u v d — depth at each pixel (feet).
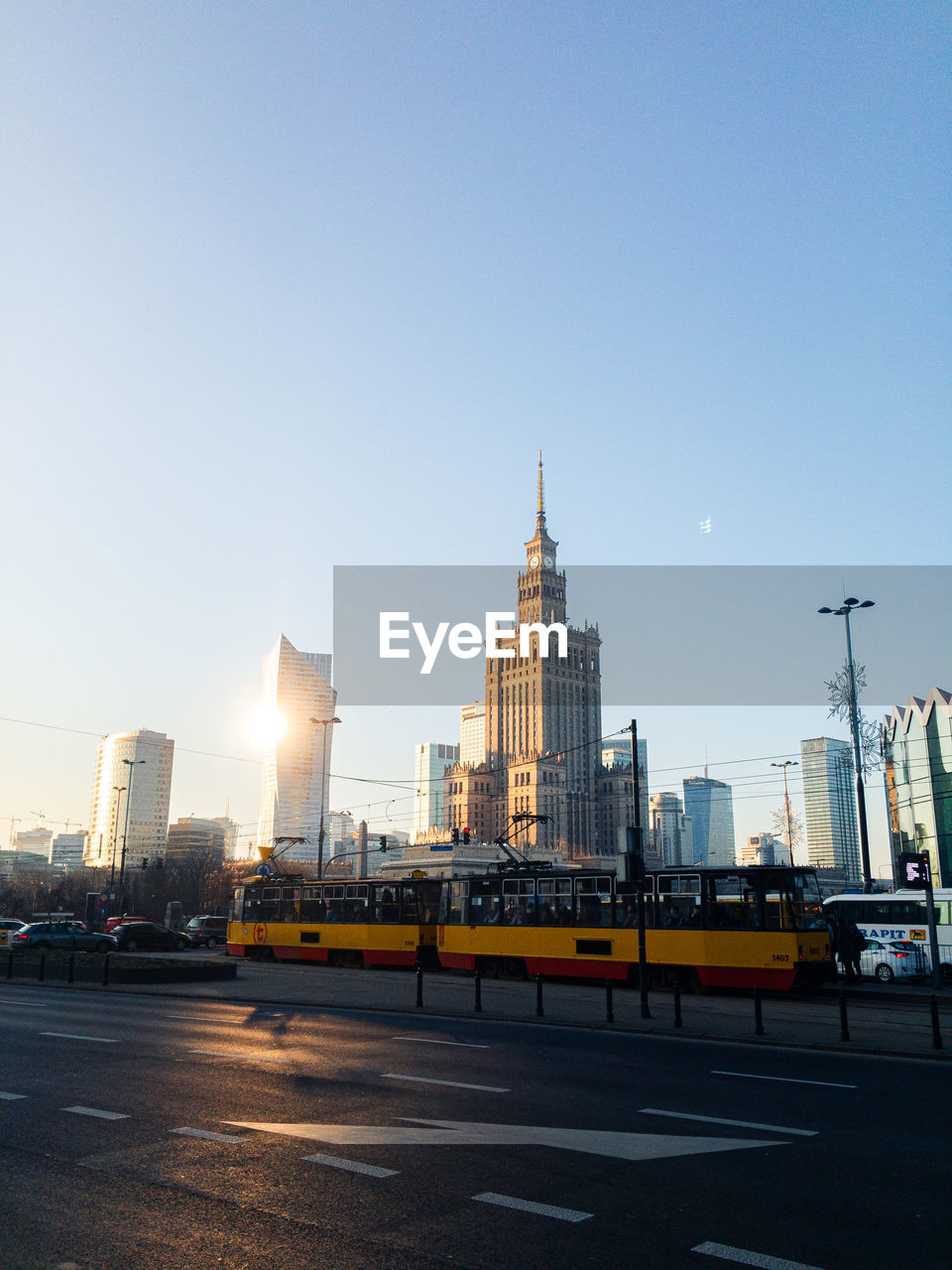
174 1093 40.04
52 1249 22.41
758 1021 62.54
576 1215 25.00
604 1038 61.21
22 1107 37.17
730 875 92.43
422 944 117.80
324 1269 21.36
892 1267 21.75
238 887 143.95
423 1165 29.37
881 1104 39.70
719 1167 29.66
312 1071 46.01
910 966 112.57
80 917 352.08
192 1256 22.06
